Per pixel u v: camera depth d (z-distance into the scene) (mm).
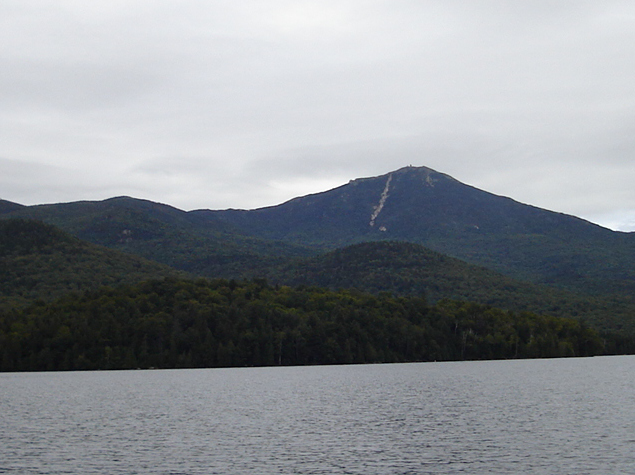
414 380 158750
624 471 60781
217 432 82375
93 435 80688
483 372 185250
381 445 73312
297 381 160500
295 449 71312
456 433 80438
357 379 164625
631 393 123750
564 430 81625
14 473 61594
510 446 72062
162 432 82500
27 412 102750
